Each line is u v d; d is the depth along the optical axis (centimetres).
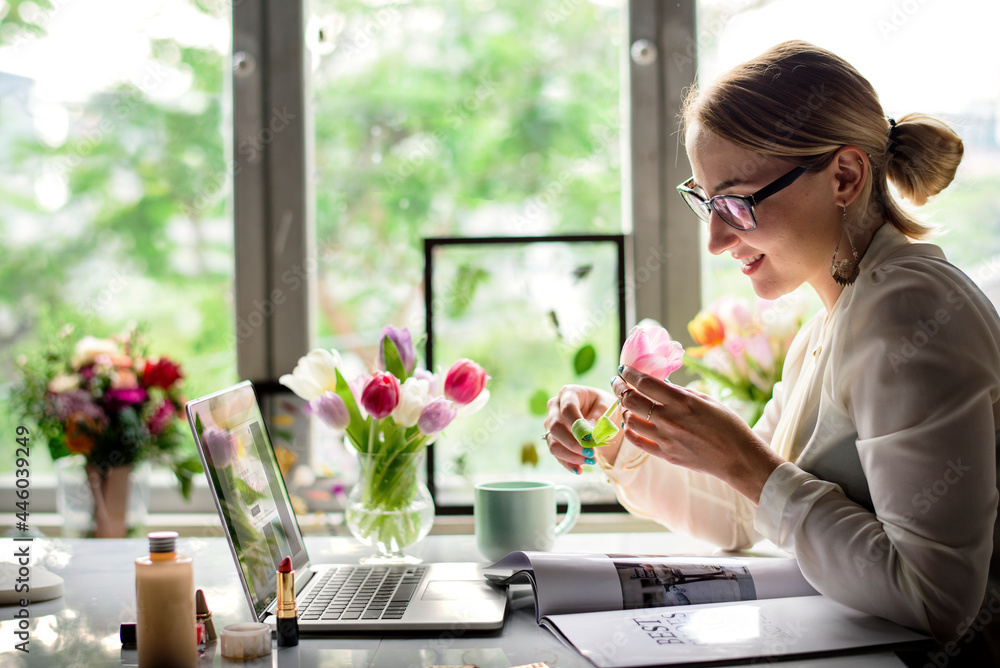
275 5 154
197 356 159
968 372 72
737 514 109
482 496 106
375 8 157
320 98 158
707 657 67
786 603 80
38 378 137
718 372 129
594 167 156
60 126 161
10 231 162
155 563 67
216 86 158
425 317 148
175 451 141
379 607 82
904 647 70
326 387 107
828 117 83
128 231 162
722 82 87
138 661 68
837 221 86
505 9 157
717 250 92
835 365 83
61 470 136
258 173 155
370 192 158
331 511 146
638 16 151
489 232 157
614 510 146
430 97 158
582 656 68
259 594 80
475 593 87
